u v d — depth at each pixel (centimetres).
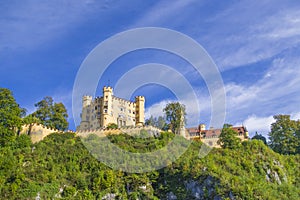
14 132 10588
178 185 9356
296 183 11550
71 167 9294
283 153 14225
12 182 8281
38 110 12912
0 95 10994
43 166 9144
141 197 9012
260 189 9206
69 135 11131
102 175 9012
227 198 8694
